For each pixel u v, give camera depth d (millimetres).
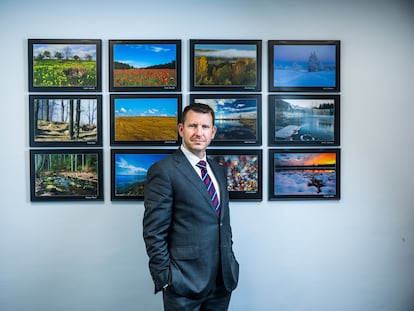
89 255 1799
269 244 1835
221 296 1445
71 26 1782
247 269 1832
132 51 1775
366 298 1868
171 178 1332
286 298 1845
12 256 1782
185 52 1798
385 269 1867
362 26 1842
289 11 1820
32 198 1766
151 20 1794
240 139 1797
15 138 1776
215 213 1365
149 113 1778
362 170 1853
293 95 1812
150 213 1322
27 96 1774
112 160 1775
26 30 1773
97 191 1781
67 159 1775
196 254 1319
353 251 1861
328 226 1852
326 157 1827
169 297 1355
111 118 1771
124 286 1806
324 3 1829
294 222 1841
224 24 1807
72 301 1797
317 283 1854
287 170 1820
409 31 1848
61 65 1770
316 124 1820
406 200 1867
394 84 1849
